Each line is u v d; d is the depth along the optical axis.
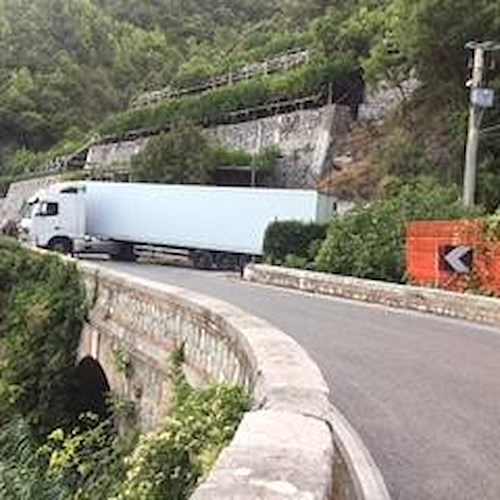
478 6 35.47
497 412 8.73
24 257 29.02
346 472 6.02
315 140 46.78
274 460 3.60
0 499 11.72
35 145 96.88
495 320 16.80
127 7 126.69
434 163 36.50
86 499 12.41
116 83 110.62
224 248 38.62
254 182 48.69
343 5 66.62
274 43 67.62
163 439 7.54
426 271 22.08
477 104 25.02
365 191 39.28
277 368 6.47
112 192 43.22
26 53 106.56
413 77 41.47
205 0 124.12
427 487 6.28
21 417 17.75
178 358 13.02
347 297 22.41
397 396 9.40
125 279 17.70
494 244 19.64
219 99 56.66
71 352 21.75
